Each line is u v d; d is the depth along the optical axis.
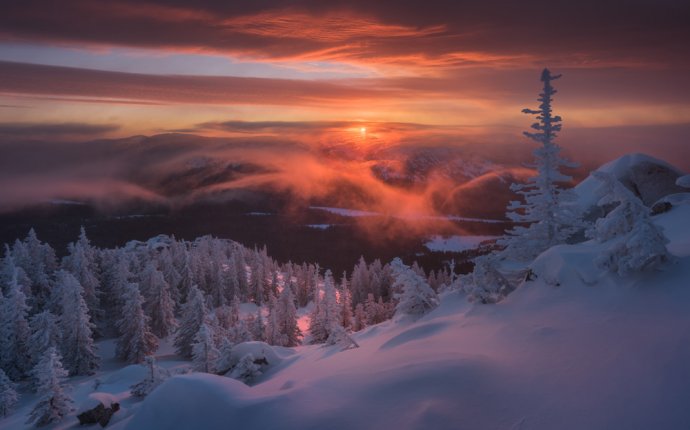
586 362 8.80
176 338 59.03
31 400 46.47
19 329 53.75
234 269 97.00
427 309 17.61
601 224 12.59
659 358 8.18
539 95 17.16
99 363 55.06
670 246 13.45
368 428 7.83
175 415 9.82
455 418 7.75
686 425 6.60
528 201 17.52
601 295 11.55
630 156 25.58
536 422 7.42
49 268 80.94
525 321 11.74
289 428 8.13
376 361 11.45
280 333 60.97
